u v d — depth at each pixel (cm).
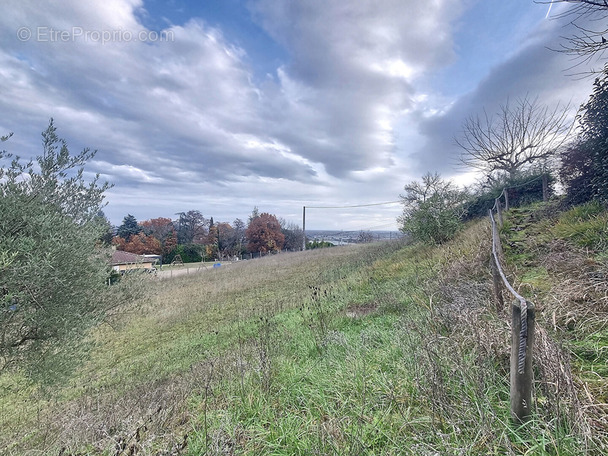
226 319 879
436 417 195
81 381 611
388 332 399
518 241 594
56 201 440
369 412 226
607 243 416
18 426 453
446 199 1134
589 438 149
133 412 311
